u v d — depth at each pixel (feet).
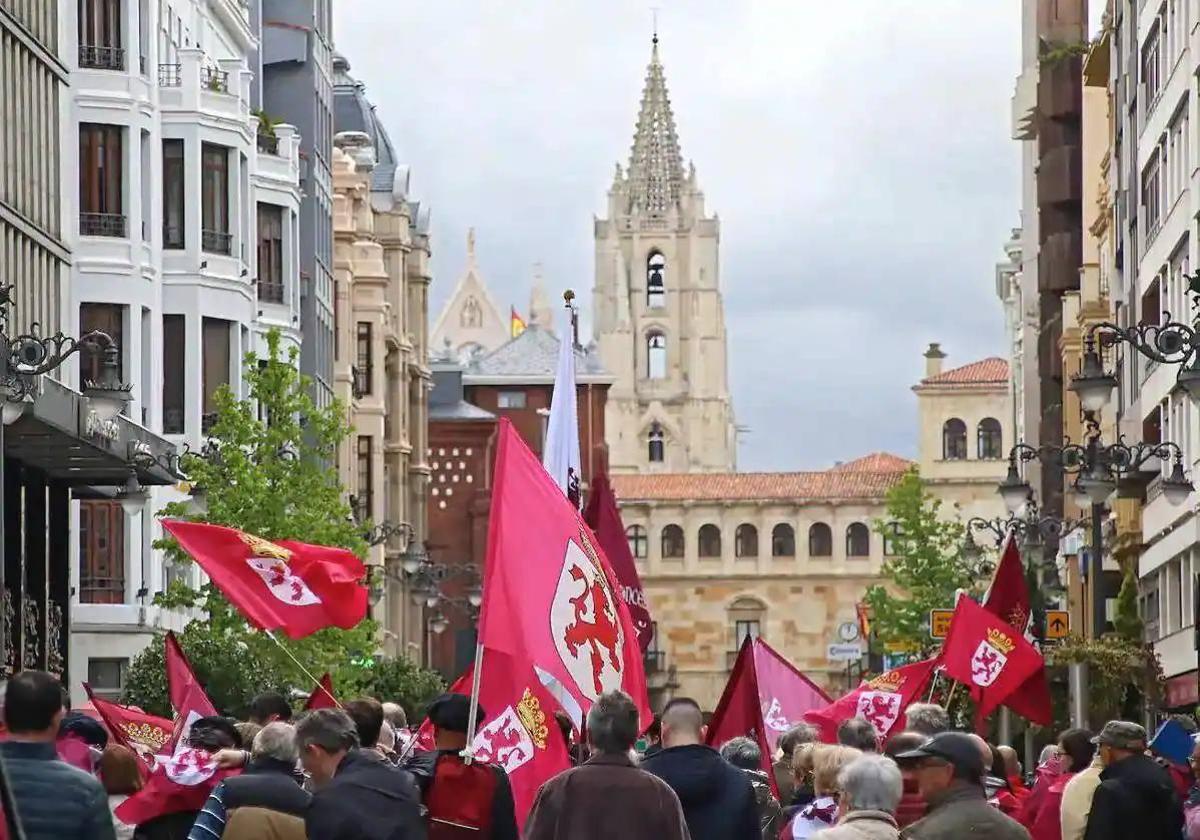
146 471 193.57
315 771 60.03
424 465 440.45
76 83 229.25
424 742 91.04
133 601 232.73
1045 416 358.43
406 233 417.69
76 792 47.62
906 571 460.96
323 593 86.63
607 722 57.06
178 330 248.11
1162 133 234.58
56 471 193.67
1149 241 247.70
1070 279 345.92
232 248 253.03
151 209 240.12
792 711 94.94
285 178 284.20
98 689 231.50
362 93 431.02
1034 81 403.54
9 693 47.91
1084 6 355.77
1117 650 191.83
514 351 602.85
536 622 65.77
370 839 58.08
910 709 75.00
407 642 409.90
